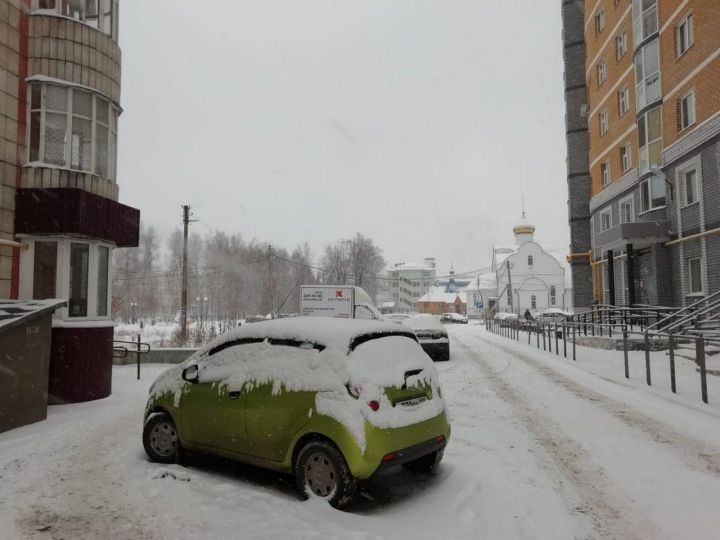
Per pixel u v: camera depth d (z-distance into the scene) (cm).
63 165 1030
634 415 773
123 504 464
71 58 1050
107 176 1119
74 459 604
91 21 1117
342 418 446
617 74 2592
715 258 1661
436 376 550
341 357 473
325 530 402
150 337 2939
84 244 1043
